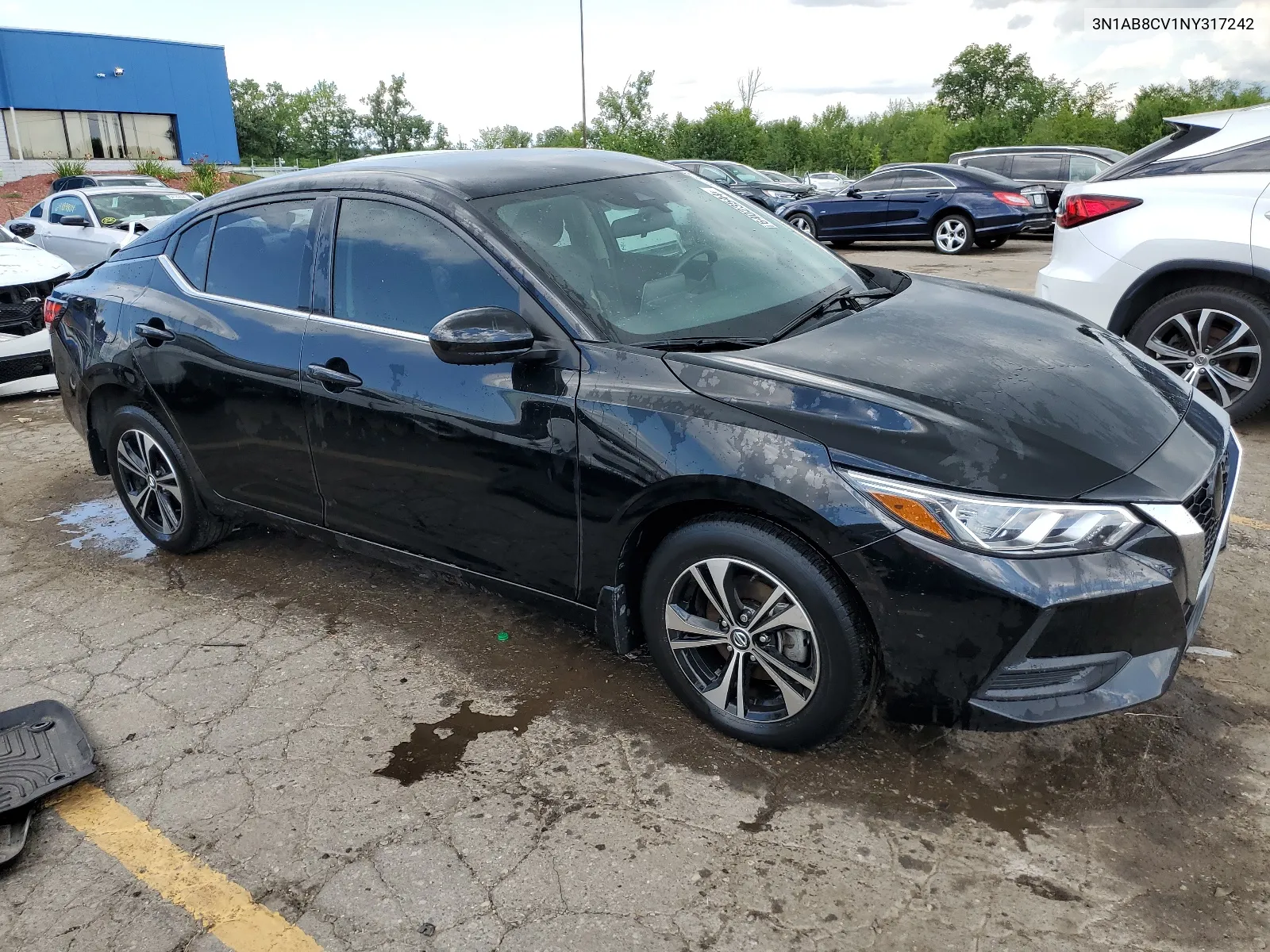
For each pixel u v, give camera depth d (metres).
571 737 2.75
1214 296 4.79
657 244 3.08
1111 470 2.24
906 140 80.25
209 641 3.41
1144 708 2.72
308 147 77.38
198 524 3.95
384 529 3.21
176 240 3.80
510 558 2.90
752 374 2.46
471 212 2.90
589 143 50.31
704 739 2.70
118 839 2.43
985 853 2.22
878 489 2.20
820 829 2.33
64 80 39.72
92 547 4.32
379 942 2.07
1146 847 2.22
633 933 2.05
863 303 3.12
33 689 3.15
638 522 2.56
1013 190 14.63
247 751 2.76
